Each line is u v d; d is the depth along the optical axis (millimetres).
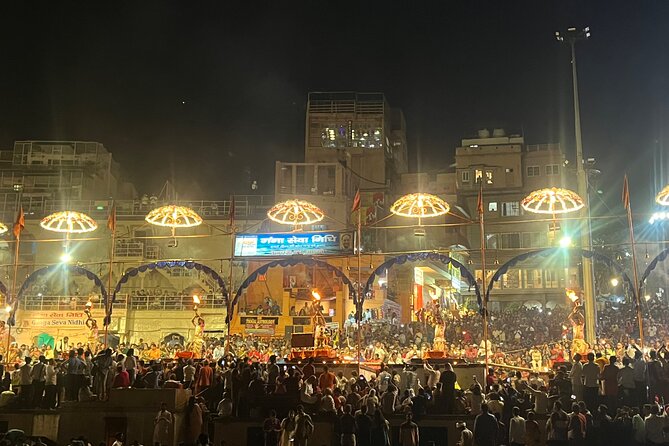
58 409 26812
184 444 24938
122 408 26531
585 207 36781
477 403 25547
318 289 50906
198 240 58188
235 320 50844
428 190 74875
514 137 74250
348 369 32781
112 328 51781
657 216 29234
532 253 29172
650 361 25359
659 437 21953
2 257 58625
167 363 31891
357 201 32656
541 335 47938
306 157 71688
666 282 64750
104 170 67375
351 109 73125
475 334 48062
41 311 51250
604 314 52094
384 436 23547
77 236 57938
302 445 23375
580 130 38562
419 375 30578
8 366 31578
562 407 24094
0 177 65375
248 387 26969
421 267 57594
